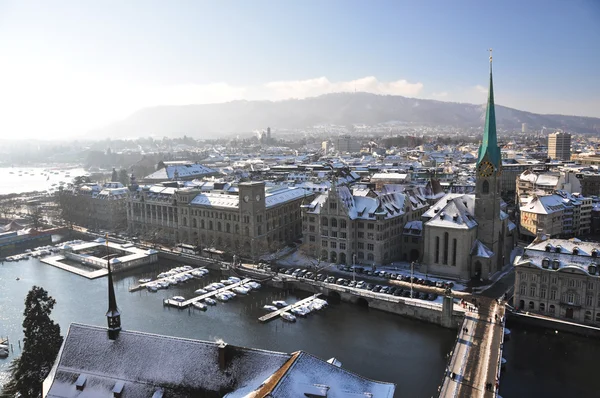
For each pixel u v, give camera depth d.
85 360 79.94
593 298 139.62
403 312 157.25
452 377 112.19
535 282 148.00
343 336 143.50
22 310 169.12
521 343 135.38
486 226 184.25
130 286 194.62
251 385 71.94
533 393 110.75
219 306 168.88
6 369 126.38
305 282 181.00
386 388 75.50
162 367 76.56
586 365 123.00
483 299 160.00
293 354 74.31
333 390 69.50
